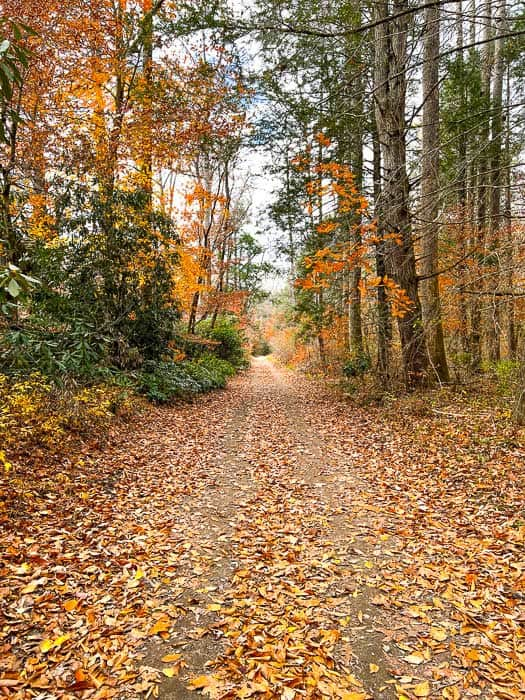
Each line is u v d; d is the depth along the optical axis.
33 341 6.53
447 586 3.57
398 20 9.17
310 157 8.95
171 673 2.67
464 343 13.52
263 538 4.55
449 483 5.71
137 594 3.52
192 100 10.82
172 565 4.00
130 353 11.23
